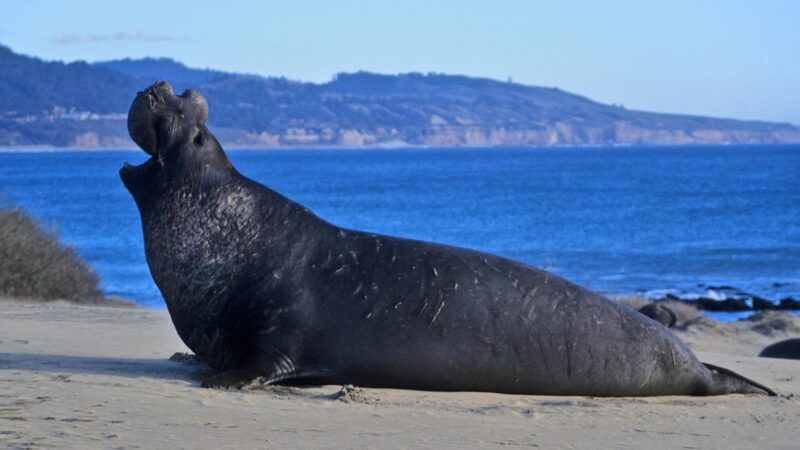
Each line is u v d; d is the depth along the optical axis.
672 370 28.12
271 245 26.72
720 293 101.44
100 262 125.94
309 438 19.59
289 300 26.28
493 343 26.56
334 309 26.30
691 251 145.62
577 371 27.12
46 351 33.38
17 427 19.06
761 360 43.94
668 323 65.19
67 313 50.69
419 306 26.39
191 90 27.66
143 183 27.14
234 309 26.42
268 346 26.03
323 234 27.20
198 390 24.36
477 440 20.30
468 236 168.38
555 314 27.09
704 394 29.03
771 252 143.62
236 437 19.28
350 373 26.39
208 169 27.00
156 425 20.02
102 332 41.22
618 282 112.06
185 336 27.34
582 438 21.09
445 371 26.48
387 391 26.22
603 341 27.30
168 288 26.98
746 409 26.14
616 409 25.03
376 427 21.14
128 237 160.12
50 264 69.12
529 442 20.36
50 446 17.52
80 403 21.88
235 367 26.00
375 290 26.47
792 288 107.69
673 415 24.47
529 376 26.92
